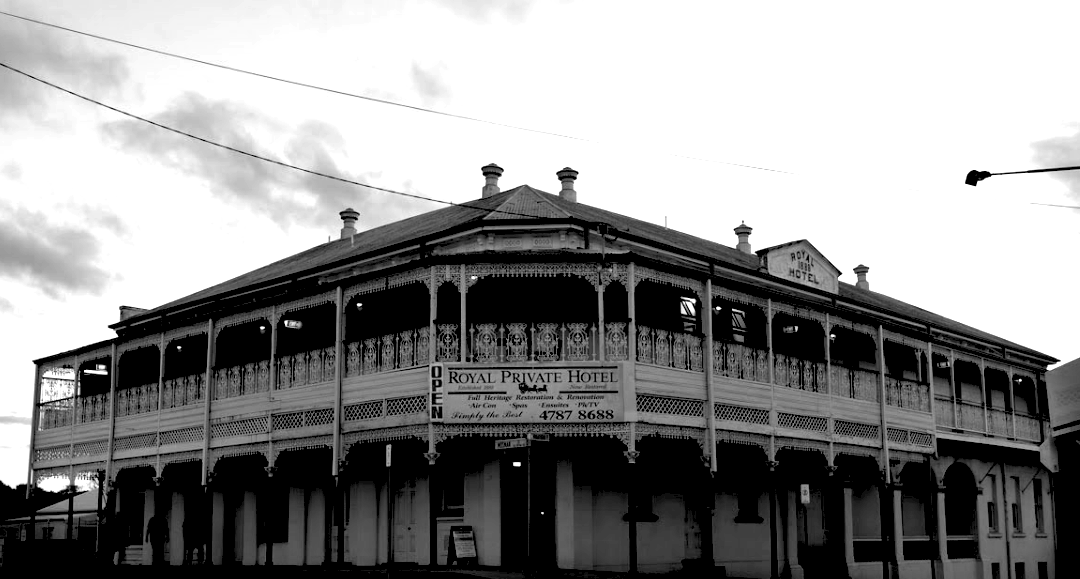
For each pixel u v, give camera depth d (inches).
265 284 1186.6
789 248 1233.4
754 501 1181.7
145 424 1212.5
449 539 993.5
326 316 1154.0
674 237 1250.0
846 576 1229.7
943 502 1331.2
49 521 2009.1
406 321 1071.6
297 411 1011.9
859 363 1300.4
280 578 958.4
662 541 1067.3
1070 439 685.9
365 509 1095.6
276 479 1111.0
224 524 1273.4
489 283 1035.9
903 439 1215.6
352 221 1537.9
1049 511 1563.7
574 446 993.5
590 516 1002.1
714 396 951.6
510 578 847.7
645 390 895.7
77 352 1333.7
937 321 1531.7
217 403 1109.7
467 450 1009.5
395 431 916.0
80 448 1321.4
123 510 1441.9
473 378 887.7
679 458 1088.8
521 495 989.2
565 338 896.3
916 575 1305.4
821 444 1079.0
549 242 992.9
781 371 1044.5
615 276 900.6
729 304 1040.2
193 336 1173.1
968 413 1400.1
